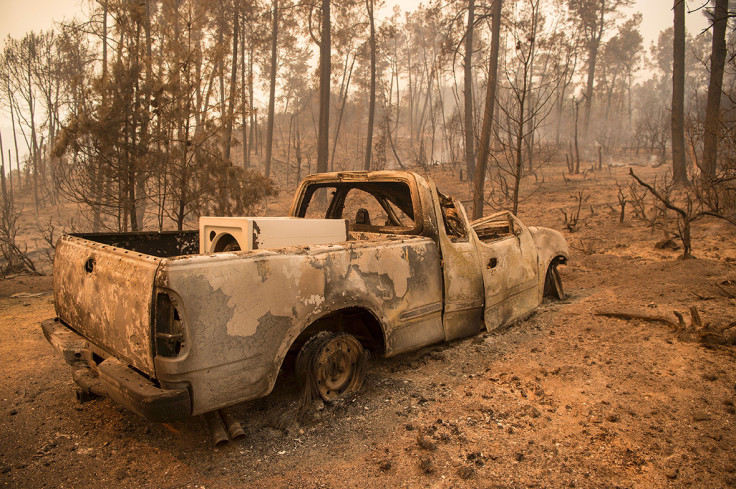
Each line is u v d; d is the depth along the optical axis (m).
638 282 7.14
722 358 4.27
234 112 9.34
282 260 3.15
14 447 3.19
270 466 2.88
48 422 3.51
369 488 2.67
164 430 3.35
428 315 4.23
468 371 4.25
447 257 4.41
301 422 3.34
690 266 7.68
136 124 8.88
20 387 4.14
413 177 4.37
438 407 3.59
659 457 2.89
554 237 6.37
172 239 4.78
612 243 10.70
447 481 2.71
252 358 2.99
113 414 3.62
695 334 4.73
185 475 2.82
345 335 3.66
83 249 3.53
